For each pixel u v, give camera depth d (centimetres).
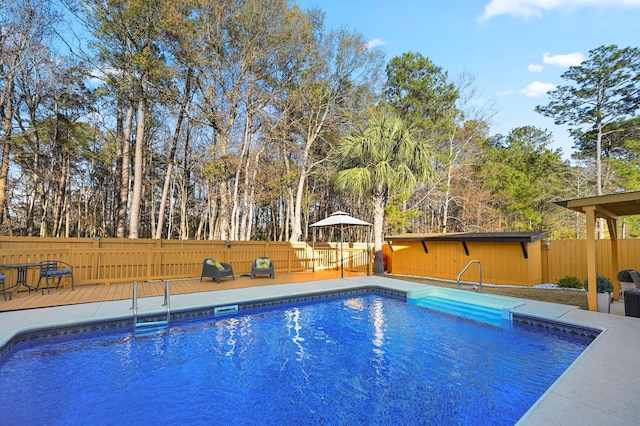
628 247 897
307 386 370
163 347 482
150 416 304
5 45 1326
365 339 532
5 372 388
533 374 397
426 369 414
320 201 2311
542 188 1991
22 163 1698
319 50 1622
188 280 994
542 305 657
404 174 1166
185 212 2398
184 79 1386
